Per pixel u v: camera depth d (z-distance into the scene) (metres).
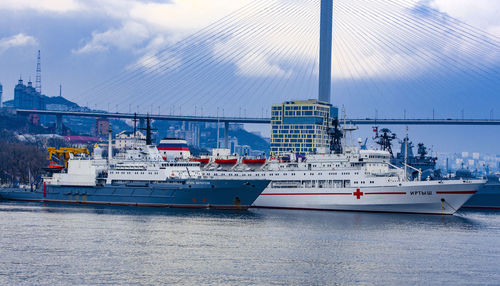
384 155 160.25
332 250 107.44
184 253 103.62
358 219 142.62
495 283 89.06
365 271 94.12
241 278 89.38
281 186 164.25
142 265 95.69
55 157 180.38
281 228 128.62
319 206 158.50
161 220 137.75
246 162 171.88
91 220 137.00
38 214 146.75
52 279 88.06
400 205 151.12
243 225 131.88
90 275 90.19
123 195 166.12
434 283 88.69
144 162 166.50
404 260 101.00
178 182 160.00
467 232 127.31
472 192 145.62
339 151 169.12
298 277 90.44
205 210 156.88
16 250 104.62
